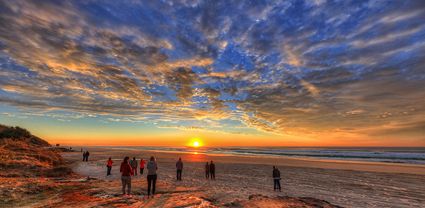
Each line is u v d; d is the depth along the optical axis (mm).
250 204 8648
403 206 11703
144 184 13922
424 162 43719
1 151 20094
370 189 16344
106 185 13055
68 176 17500
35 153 24016
